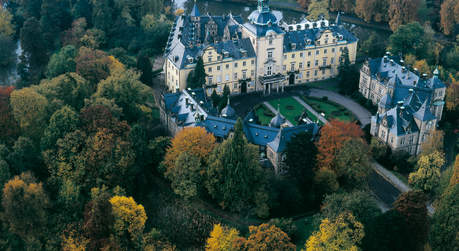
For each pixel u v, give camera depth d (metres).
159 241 189.38
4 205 182.75
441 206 190.50
